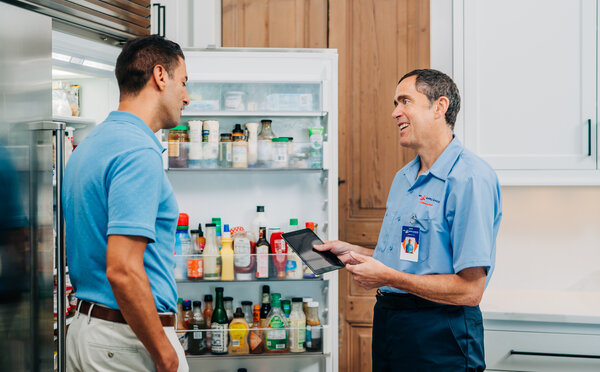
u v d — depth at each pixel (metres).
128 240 1.08
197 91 2.17
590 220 2.42
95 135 1.20
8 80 1.38
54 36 1.65
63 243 1.44
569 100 2.16
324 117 2.21
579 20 2.15
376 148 2.48
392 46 2.48
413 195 1.55
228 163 2.17
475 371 1.43
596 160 2.14
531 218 2.45
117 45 1.92
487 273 1.41
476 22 2.20
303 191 2.26
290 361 2.25
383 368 1.56
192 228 2.25
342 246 1.77
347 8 2.48
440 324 1.42
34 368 1.45
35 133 1.45
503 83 2.19
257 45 2.49
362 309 2.47
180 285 2.24
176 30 2.40
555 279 2.44
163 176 1.21
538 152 2.18
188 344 2.14
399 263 1.53
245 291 2.26
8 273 1.38
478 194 1.40
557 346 1.93
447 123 1.55
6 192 1.37
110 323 1.16
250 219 2.25
